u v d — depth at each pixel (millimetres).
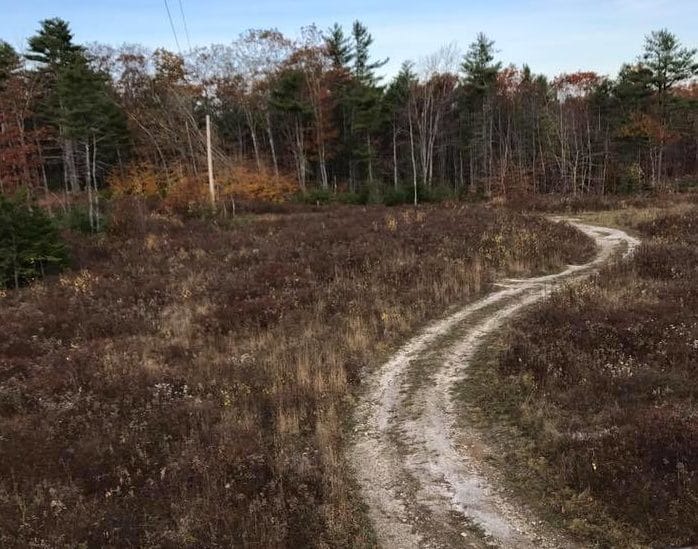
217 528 5652
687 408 7141
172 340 12523
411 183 45625
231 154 59281
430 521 5949
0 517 5852
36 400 9242
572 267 17672
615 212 32469
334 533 5715
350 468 7141
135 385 9523
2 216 18719
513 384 8898
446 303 14180
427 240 19875
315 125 57844
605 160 53188
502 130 63094
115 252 23406
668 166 67062
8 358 11523
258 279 16531
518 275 16891
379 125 56719
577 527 5566
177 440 7715
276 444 7598
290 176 54562
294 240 22516
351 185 59062
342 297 14219
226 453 7125
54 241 20375
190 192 36094
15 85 40406
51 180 53656
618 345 9562
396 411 8664
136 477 6766
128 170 48375
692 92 73562
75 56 49250
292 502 6148
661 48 56062
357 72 62875
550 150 55344
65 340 13062
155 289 16922
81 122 30922
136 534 5609
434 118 57750
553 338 10219
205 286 16406
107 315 14414
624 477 5953
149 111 52625
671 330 9898
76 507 6043
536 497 6184
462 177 62000
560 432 7219
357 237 21422
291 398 8984
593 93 60125
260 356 11055
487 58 58188
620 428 6770
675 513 5301
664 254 15742
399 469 7039
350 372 10086
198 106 56438
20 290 18219
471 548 5480
